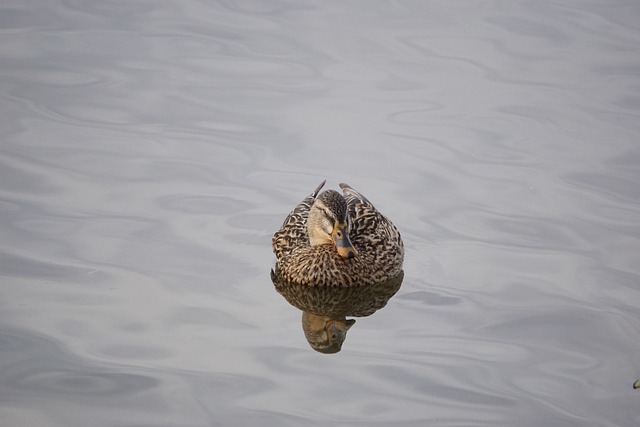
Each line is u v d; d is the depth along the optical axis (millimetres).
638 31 38125
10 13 39156
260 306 23656
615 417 19406
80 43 36906
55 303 23031
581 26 38625
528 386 20422
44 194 27891
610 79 34688
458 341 22172
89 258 25016
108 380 20328
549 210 27625
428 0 41062
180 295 23688
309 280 25547
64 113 32219
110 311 22812
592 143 30891
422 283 24719
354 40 37594
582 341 21969
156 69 35219
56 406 19438
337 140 31203
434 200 28312
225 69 35312
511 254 25734
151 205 27719
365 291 25688
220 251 25797
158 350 21453
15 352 21109
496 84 34438
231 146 30781
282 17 39531
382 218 26875
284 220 27266
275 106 33031
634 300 23516
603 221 27000
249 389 20219
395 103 33250
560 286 24188
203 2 40781
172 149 30484
